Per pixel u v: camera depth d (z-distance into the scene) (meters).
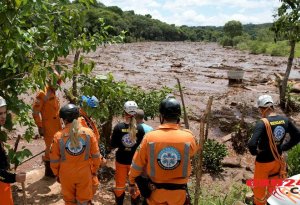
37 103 7.20
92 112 6.46
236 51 71.62
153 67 37.34
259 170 5.78
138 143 6.25
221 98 20.56
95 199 7.07
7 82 6.16
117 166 6.40
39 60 5.96
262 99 5.78
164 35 156.00
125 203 6.98
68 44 6.02
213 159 9.27
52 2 6.23
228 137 12.06
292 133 5.72
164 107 3.95
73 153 5.07
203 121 4.93
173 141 3.86
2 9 5.10
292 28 14.94
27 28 6.12
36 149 10.43
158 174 3.90
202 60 47.78
